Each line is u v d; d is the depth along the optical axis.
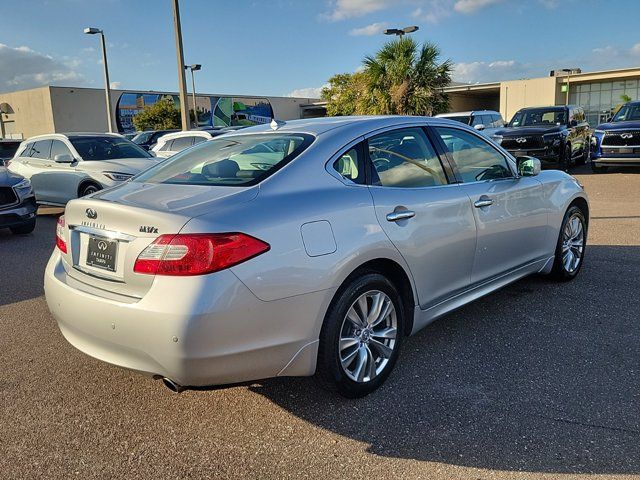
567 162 16.09
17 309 5.10
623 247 6.62
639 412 2.98
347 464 2.64
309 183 3.08
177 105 49.47
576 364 3.58
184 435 2.93
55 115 45.44
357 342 3.17
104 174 10.06
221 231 2.59
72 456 2.75
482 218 3.97
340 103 41.56
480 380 3.41
